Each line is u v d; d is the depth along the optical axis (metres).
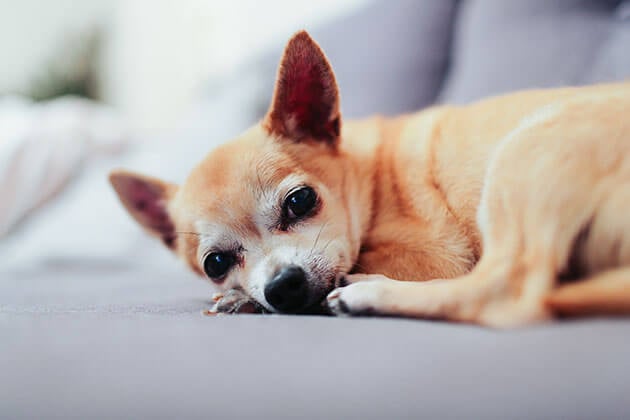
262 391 0.16
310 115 0.35
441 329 0.22
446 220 0.32
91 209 0.60
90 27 1.38
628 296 0.21
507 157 0.27
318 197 0.33
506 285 0.24
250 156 0.34
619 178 0.24
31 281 0.46
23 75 1.37
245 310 0.31
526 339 0.20
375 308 0.26
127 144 0.75
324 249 0.32
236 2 0.94
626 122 0.25
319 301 0.31
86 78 1.36
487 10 0.49
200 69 1.05
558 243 0.24
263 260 0.32
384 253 0.33
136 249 0.57
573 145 0.25
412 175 0.34
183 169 0.58
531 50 0.44
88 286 0.42
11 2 1.38
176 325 0.23
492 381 0.16
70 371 0.18
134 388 0.17
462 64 0.50
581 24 0.44
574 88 0.31
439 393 0.16
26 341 0.21
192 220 0.35
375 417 0.15
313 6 0.79
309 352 0.19
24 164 0.68
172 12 1.13
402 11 0.57
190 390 0.17
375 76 0.56
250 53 0.88
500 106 0.32
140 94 1.25
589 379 0.16
